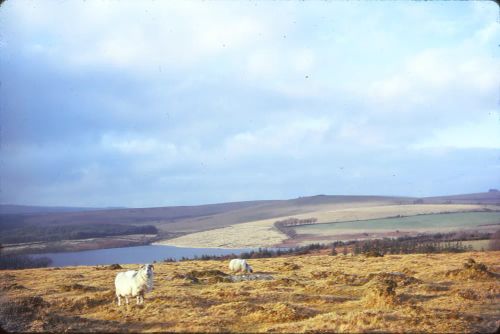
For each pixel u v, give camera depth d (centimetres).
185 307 2202
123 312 2134
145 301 2347
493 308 2166
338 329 1695
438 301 2342
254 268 4403
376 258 4850
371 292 2283
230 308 2108
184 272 3878
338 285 2852
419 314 1933
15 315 2077
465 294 2428
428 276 3231
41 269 4944
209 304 2305
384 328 1706
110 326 1884
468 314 1958
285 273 3766
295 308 2055
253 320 1930
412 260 4378
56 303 2423
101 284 3303
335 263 4606
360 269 3812
